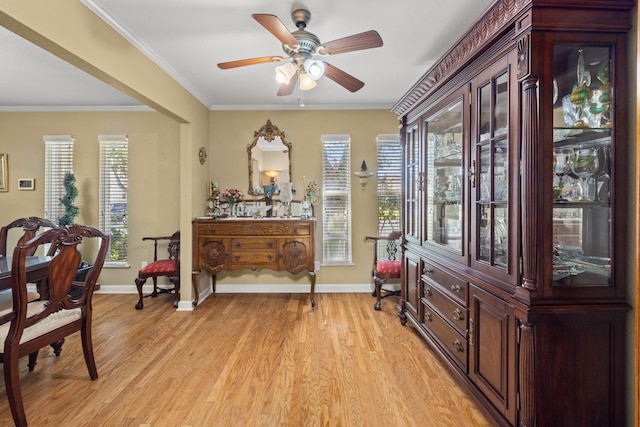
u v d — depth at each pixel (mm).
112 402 2029
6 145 4332
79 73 3256
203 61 3016
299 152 4441
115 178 4363
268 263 3812
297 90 3785
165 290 4250
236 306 3857
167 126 4340
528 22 1445
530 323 1466
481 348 1896
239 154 4438
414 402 2025
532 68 1446
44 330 1987
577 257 1522
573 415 1477
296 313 3611
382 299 4117
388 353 2660
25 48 2730
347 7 2199
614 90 1469
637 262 1284
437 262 2488
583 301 1473
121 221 4363
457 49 2047
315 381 2256
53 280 2016
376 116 4445
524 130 1506
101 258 2299
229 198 4145
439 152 2600
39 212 4340
